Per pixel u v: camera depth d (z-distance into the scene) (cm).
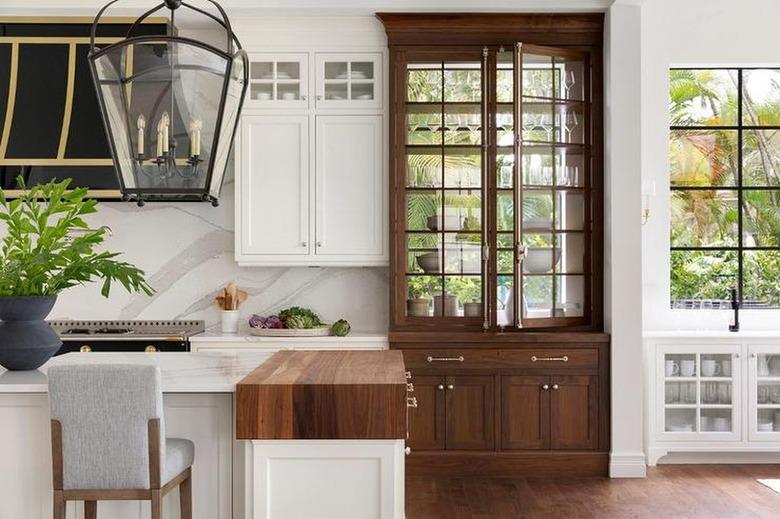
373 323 604
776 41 605
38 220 366
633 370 540
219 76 289
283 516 307
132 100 288
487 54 555
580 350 544
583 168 559
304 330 555
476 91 559
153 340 543
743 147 646
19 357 358
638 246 541
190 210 605
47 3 542
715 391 561
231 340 552
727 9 605
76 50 563
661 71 604
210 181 295
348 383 307
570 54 556
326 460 307
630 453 539
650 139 603
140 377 295
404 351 545
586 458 542
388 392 305
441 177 559
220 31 579
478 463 541
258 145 568
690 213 647
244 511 340
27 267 358
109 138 294
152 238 605
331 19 562
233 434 341
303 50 567
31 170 558
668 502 479
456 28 555
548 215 554
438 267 559
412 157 559
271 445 307
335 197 567
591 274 559
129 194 296
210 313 605
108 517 340
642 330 576
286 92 569
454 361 543
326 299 604
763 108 645
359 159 567
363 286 604
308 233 567
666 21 605
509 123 556
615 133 542
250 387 306
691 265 648
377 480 307
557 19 554
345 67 568
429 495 497
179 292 605
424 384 544
